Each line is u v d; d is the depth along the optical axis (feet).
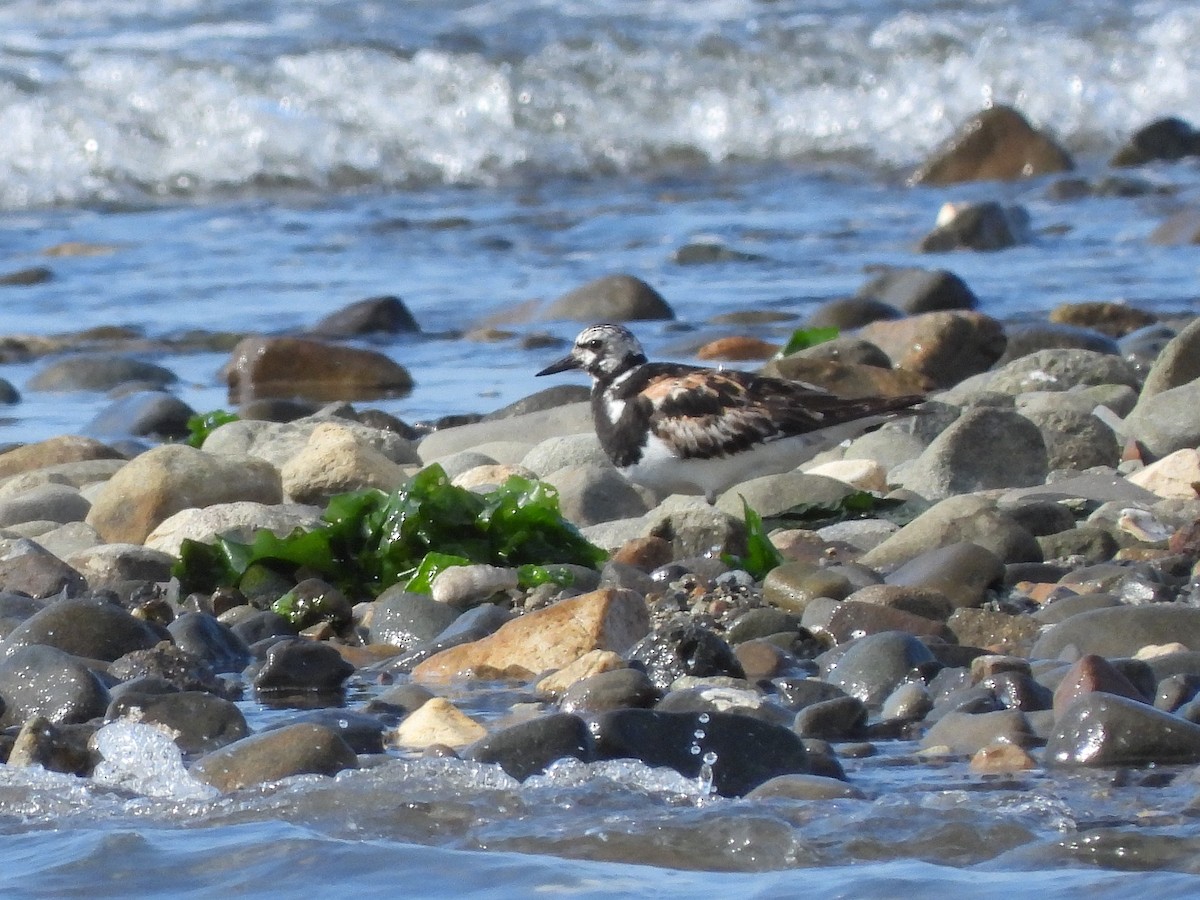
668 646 28.50
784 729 23.95
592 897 19.75
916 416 47.42
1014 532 35.68
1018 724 24.39
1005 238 86.33
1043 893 19.07
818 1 141.08
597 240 92.02
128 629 30.71
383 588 36.19
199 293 81.15
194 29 130.31
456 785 22.98
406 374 64.18
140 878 20.86
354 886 20.38
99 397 63.67
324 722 25.85
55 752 24.88
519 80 119.85
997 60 125.59
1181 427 44.78
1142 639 28.55
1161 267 79.30
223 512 39.86
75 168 108.58
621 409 44.52
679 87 122.01
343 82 116.88
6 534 40.88
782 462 44.01
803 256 86.02
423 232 95.04
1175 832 20.53
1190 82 124.57
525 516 36.91
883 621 30.55
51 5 136.05
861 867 20.24
